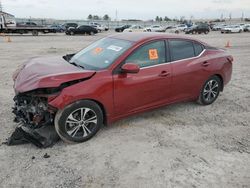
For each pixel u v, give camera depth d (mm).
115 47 4488
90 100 3889
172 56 4797
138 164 3535
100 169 3406
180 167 3502
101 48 4715
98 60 4363
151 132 4441
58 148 3830
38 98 3775
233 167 3545
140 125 4684
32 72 4000
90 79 3861
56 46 17828
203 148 4000
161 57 4641
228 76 5941
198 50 5301
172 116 5133
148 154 3777
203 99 5598
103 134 4297
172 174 3352
